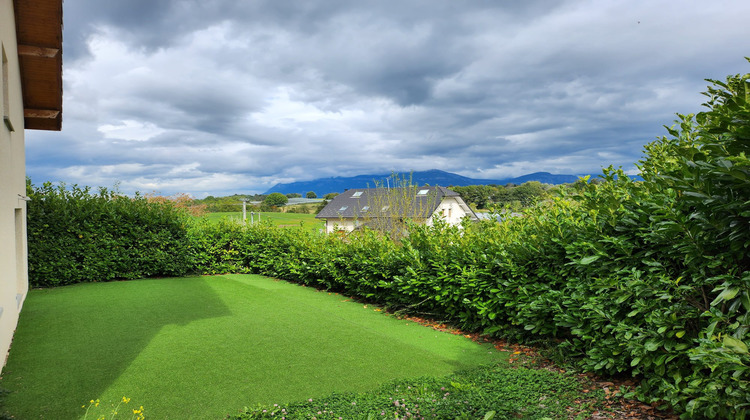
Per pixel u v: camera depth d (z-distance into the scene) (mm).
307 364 5207
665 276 3932
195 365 5121
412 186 13648
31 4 7488
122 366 5062
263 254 13031
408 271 7707
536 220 6023
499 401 3793
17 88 7980
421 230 8469
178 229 12492
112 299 8781
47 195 10664
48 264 10352
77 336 6215
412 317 7797
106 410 3967
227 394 4340
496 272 6344
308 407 3945
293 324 6973
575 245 4996
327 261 10062
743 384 2861
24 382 4578
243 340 6102
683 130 4465
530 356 5477
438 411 3607
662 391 3758
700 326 3707
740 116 3098
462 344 6148
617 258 4504
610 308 4383
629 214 4434
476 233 7488
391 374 4922
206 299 8922
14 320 6324
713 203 3316
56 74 9602
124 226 11531
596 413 3762
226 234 13625
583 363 4930
